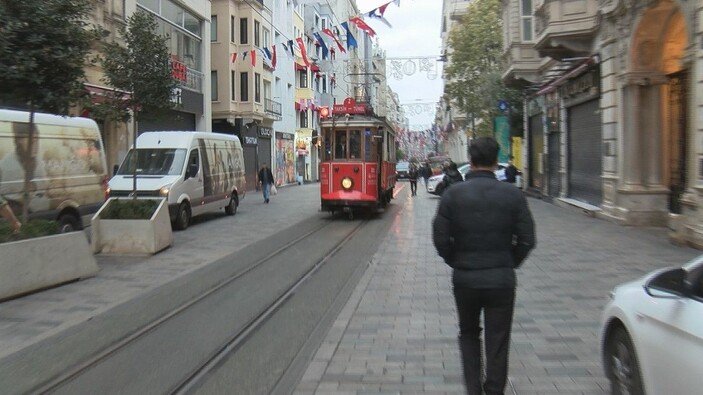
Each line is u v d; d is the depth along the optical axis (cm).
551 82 2120
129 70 1338
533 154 2783
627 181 1489
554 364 518
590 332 610
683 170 1391
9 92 939
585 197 1889
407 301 771
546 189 2419
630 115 1480
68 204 1272
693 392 304
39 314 739
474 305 409
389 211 2169
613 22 1530
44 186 1202
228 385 493
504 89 3222
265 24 3922
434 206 2377
